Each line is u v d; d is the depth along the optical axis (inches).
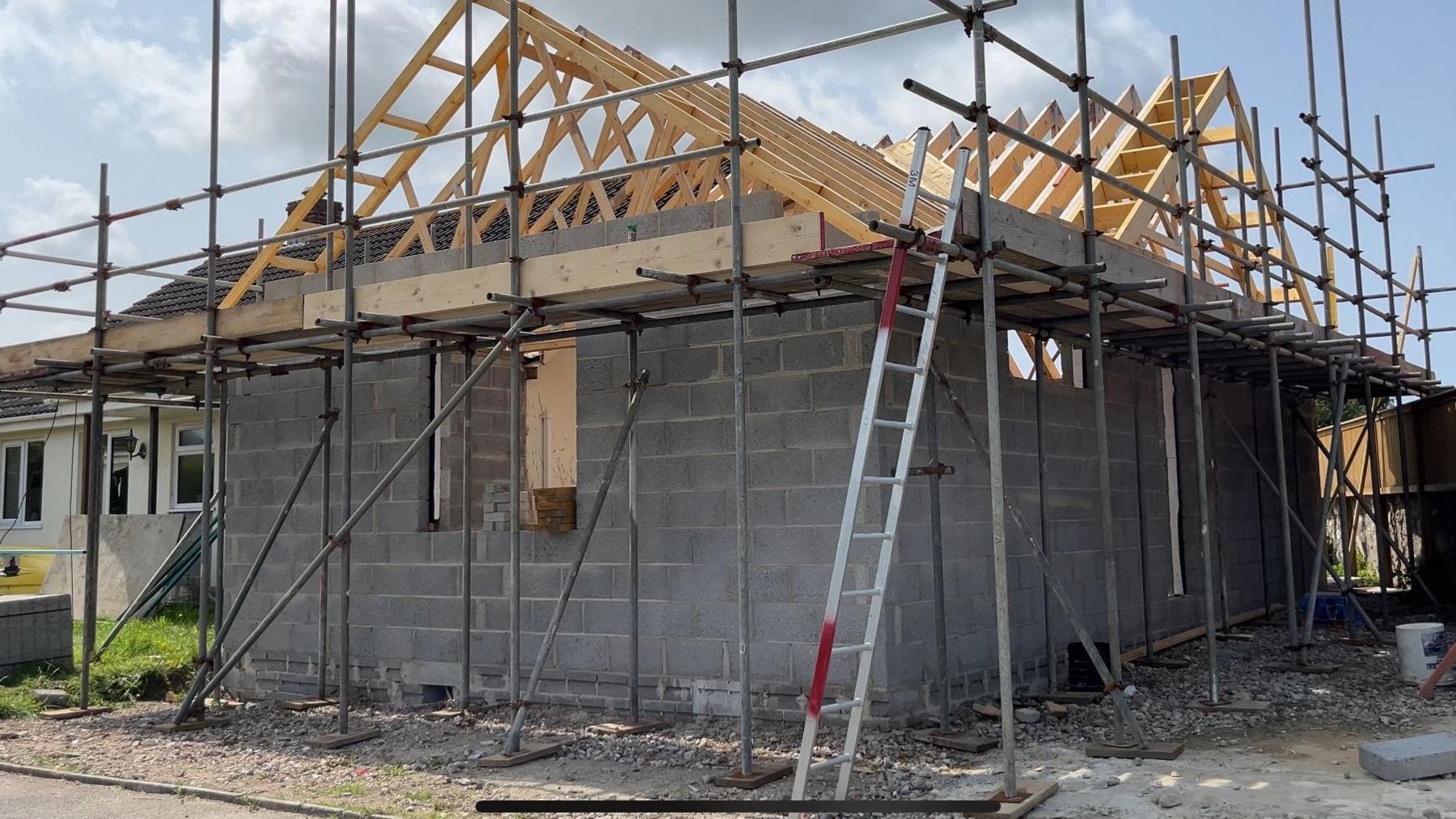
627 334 322.3
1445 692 333.1
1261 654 412.2
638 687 321.4
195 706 343.6
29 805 251.1
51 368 378.3
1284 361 425.4
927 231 235.8
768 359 308.2
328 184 341.4
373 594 373.1
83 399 456.4
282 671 390.6
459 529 370.3
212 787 261.9
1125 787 236.8
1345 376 420.2
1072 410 379.6
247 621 400.8
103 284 370.9
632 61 374.6
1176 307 313.4
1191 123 423.5
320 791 255.8
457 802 243.3
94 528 364.2
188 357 350.3
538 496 336.8
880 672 287.3
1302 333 365.1
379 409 378.9
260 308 331.3
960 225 232.8
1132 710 315.3
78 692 374.3
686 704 315.3
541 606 339.6
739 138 254.5
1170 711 314.3
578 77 390.6
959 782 244.5
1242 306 363.3
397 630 367.6
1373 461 479.2
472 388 314.7
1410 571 523.2
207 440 341.1
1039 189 398.3
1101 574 385.4
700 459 316.8
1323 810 216.4
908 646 294.5
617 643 326.0
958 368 324.5
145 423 673.0
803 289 263.1
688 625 315.9
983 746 270.5
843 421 296.4
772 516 304.5
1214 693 314.3
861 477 212.4
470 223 355.6
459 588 357.4
